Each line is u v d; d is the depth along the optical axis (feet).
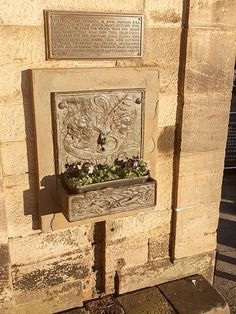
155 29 10.09
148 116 10.58
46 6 8.80
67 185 9.64
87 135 9.96
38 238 10.60
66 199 9.23
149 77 10.21
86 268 11.59
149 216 11.89
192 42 10.39
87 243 11.39
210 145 11.74
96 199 9.38
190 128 11.25
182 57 10.59
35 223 10.42
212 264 13.38
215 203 12.56
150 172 11.19
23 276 10.75
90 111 9.80
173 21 10.20
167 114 11.07
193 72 10.72
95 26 9.27
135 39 9.77
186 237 12.51
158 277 12.62
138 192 9.78
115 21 9.42
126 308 11.51
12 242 10.32
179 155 11.43
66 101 9.45
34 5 8.70
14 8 8.55
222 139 11.85
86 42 9.31
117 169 10.12
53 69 9.16
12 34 8.71
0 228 9.84
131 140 10.55
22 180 9.91
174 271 12.79
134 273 12.23
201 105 11.15
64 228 10.68
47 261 10.93
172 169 11.74
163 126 11.14
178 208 12.02
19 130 9.47
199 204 12.30
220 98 11.33
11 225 10.19
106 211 9.60
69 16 8.98
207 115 11.34
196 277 13.01
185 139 11.30
